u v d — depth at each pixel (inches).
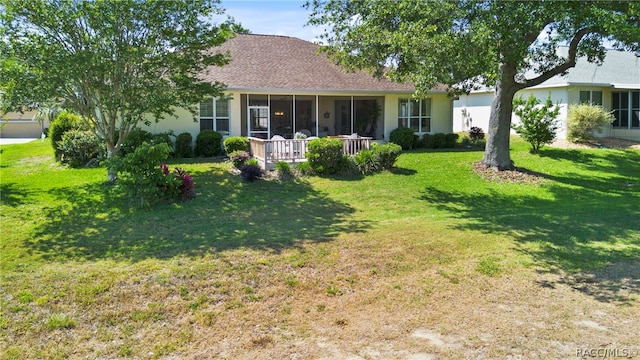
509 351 161.5
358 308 201.5
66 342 170.6
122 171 418.0
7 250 285.9
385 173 618.5
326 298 211.5
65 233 331.9
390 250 275.6
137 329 180.5
